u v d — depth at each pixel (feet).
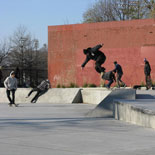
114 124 33.50
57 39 127.03
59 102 66.90
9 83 58.13
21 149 21.38
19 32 192.75
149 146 22.09
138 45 113.39
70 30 124.77
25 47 193.06
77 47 123.44
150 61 111.34
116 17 197.16
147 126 30.68
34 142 23.76
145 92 63.72
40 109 51.93
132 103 35.96
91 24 121.08
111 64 117.50
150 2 173.47
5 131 28.84
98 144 22.89
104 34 119.03
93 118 39.42
